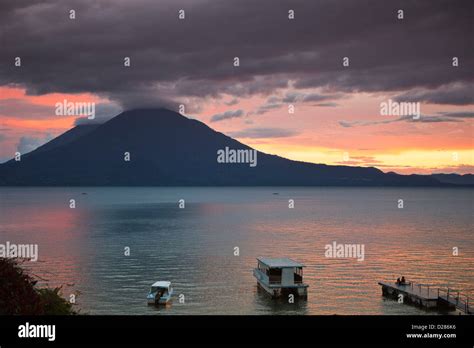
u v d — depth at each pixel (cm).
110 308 6281
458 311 5959
